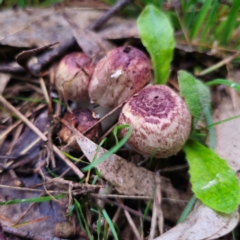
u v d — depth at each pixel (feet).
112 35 0.57
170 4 0.56
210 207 0.37
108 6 0.65
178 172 0.45
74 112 0.47
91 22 0.60
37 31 0.58
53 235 0.40
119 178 0.41
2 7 0.65
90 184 0.43
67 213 0.40
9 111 0.51
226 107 0.48
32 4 0.67
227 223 0.36
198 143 0.43
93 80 0.46
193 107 0.44
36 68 0.54
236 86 0.44
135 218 0.42
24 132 0.50
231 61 0.53
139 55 0.44
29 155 0.48
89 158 0.41
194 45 0.55
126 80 0.44
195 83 0.44
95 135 0.45
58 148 0.47
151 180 0.42
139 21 0.48
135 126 0.40
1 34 0.57
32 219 0.41
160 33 0.47
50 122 0.50
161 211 0.40
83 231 0.40
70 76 0.48
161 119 0.39
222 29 0.56
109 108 0.48
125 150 0.48
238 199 0.37
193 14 0.56
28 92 0.55
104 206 0.42
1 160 0.46
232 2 0.55
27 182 0.45
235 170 0.42
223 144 0.44
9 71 0.54
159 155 0.41
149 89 0.42
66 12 0.61
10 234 0.38
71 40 0.56
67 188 0.43
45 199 0.40
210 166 0.40
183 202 0.42
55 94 0.53
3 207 0.42
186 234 0.36
